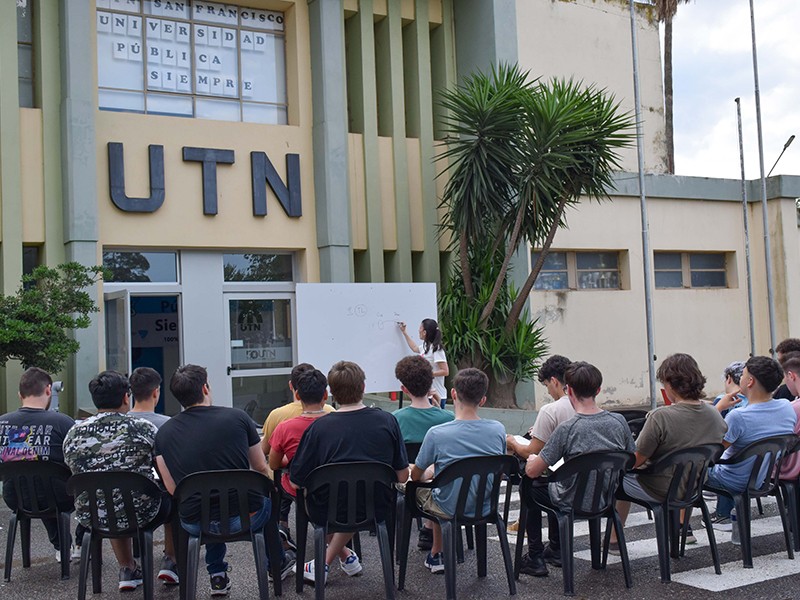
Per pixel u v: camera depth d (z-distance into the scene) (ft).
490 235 39.81
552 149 36.37
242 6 39.19
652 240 50.65
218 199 37.09
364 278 40.86
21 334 27.30
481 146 37.32
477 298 40.06
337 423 15.84
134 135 35.53
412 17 43.21
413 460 18.17
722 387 52.65
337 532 15.56
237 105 38.78
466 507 16.03
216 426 15.66
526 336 40.06
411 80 43.60
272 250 38.99
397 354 33.63
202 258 37.35
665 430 16.83
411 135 43.62
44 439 17.97
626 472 16.84
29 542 18.80
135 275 36.11
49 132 34.06
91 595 16.75
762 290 54.08
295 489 16.69
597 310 48.65
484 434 16.52
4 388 32.53
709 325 52.60
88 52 34.12
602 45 59.31
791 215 53.67
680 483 16.88
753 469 17.51
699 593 15.84
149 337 37.65
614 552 19.10
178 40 37.52
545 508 16.70
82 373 33.22
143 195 35.47
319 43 39.09
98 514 15.71
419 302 34.45
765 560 18.04
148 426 16.51
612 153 37.47
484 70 42.86
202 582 17.61
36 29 34.76
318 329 32.30
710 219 52.90
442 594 16.35
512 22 42.88
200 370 16.21
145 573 15.51
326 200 38.58
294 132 39.14
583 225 48.44
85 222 33.65
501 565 18.33
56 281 30.40
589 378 16.47
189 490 14.90
